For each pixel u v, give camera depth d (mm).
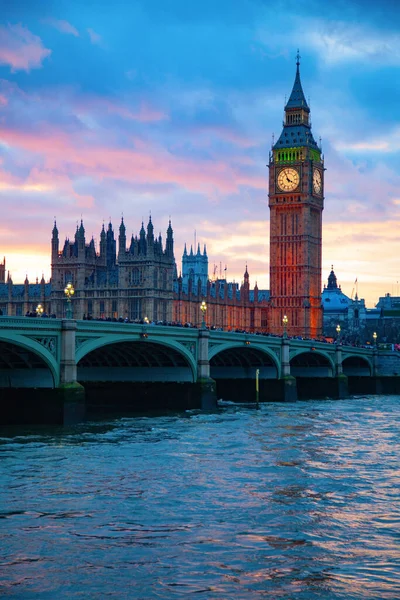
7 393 108375
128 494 68625
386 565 52406
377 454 89812
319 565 52250
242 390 164875
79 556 53250
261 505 65688
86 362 136625
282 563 52500
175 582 49281
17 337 99438
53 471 77188
